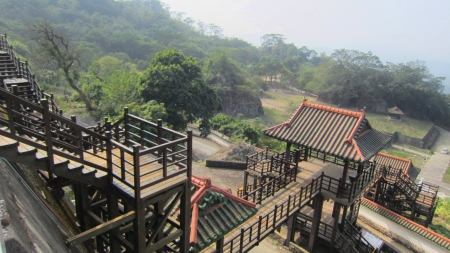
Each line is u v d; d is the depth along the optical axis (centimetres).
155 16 13638
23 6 8231
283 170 1889
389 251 2136
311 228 1800
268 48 17475
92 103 4006
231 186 2359
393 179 2830
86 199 918
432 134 8019
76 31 8538
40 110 664
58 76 4944
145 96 3641
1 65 1783
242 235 1215
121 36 8881
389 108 8831
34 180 920
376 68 9594
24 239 391
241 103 7612
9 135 632
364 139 1705
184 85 3716
